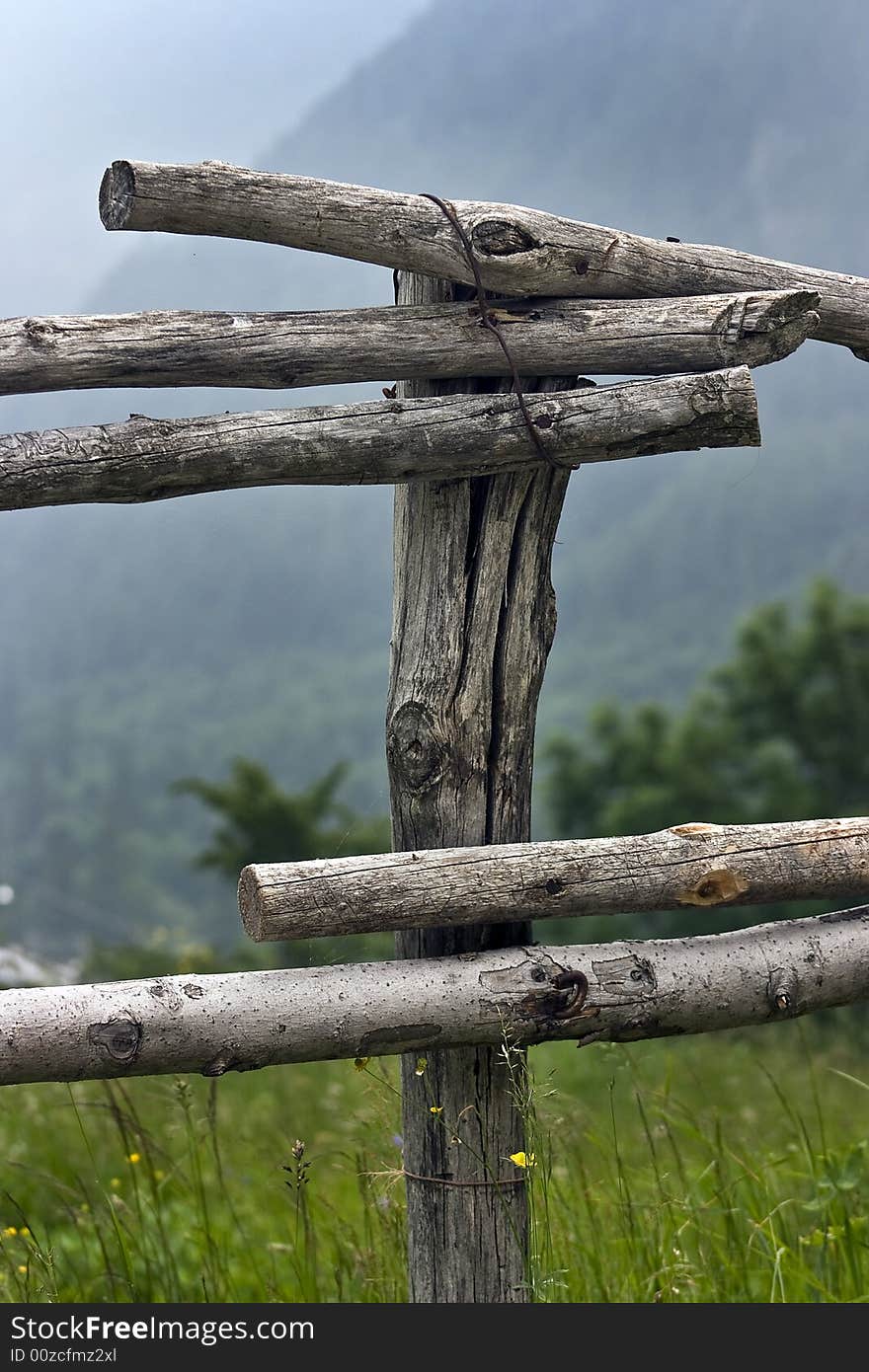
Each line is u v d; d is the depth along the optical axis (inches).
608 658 4891.7
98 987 87.0
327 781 460.8
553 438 97.6
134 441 89.0
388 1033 92.1
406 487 106.7
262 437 91.9
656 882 97.9
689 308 102.3
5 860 3331.7
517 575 105.7
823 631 473.7
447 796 104.3
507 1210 103.6
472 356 99.7
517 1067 97.3
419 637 105.3
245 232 92.8
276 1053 89.5
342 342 96.4
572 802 502.9
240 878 93.1
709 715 494.6
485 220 97.3
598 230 102.3
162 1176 156.2
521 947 99.0
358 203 94.3
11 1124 187.9
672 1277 121.8
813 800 454.6
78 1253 146.7
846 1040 330.6
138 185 87.8
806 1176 133.7
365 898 91.3
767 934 104.7
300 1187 114.6
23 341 88.4
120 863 3127.5
